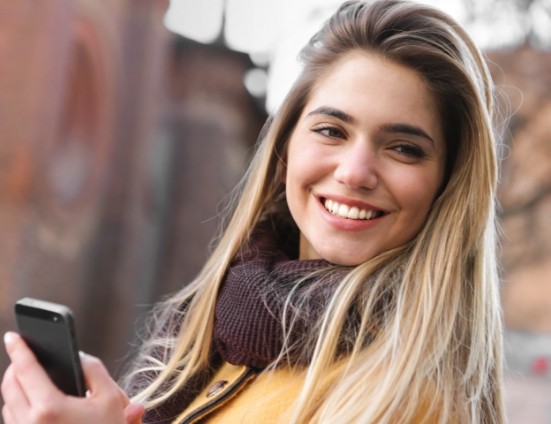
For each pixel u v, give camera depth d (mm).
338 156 1475
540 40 11523
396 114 1439
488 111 1562
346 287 1404
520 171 12781
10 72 9867
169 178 17078
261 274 1514
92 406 1169
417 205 1464
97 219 13016
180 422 1503
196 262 17016
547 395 14078
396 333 1338
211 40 17156
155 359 1812
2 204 9844
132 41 13758
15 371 1180
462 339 1429
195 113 17156
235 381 1491
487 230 1512
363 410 1297
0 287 9805
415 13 1480
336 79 1498
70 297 12141
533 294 18219
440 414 1328
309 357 1410
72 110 12047
